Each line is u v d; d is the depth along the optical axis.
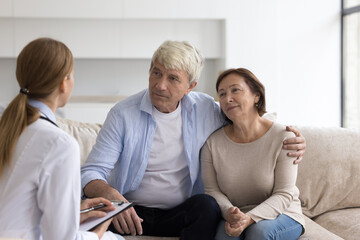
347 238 2.33
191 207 2.14
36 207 1.42
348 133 2.70
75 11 5.66
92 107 5.62
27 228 1.40
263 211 2.04
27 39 5.73
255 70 6.04
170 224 2.21
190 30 6.00
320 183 2.61
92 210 1.64
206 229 2.06
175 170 2.28
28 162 1.39
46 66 1.44
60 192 1.39
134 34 5.91
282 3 6.04
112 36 5.88
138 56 5.94
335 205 2.62
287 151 2.15
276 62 6.07
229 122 2.34
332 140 2.65
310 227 2.29
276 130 2.20
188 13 5.85
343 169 2.62
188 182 2.34
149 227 2.25
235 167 2.20
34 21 5.73
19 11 5.59
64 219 1.41
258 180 2.16
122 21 5.88
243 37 5.98
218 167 2.24
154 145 2.26
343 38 6.20
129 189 2.26
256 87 2.20
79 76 6.30
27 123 1.43
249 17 5.97
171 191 2.28
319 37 6.18
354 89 6.12
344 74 6.23
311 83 6.20
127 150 2.23
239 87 2.16
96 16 5.71
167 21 5.95
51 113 1.50
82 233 1.49
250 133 2.22
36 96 1.48
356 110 6.10
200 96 2.40
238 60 5.99
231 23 5.93
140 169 2.23
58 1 5.63
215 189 2.25
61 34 5.81
